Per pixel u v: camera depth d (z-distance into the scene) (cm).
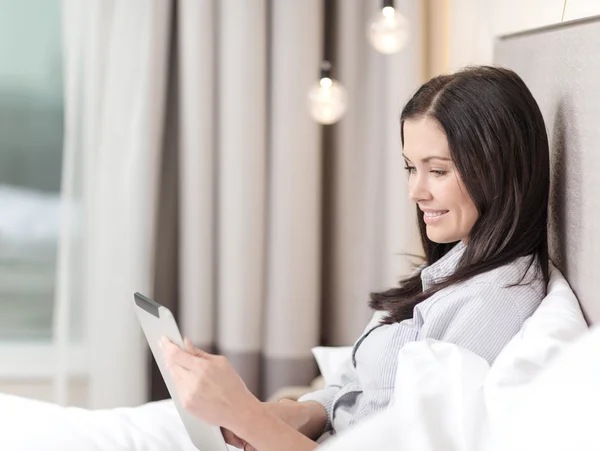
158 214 252
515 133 127
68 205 244
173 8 244
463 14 217
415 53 235
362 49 245
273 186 241
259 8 235
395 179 237
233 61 236
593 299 119
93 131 240
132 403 242
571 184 129
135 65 236
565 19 155
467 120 127
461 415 100
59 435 138
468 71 132
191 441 141
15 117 267
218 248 245
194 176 239
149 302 117
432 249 152
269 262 244
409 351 113
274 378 244
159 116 239
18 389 268
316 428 148
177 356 117
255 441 116
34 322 273
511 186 127
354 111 244
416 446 98
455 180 129
